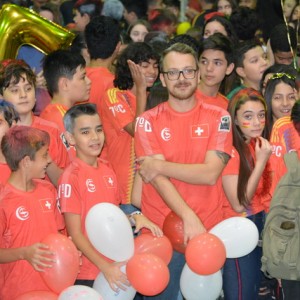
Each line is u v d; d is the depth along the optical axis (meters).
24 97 4.58
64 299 3.91
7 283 4.14
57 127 4.73
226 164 4.32
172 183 4.26
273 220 4.19
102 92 5.70
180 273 4.39
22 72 4.59
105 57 5.94
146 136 4.30
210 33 6.65
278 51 6.21
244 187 4.42
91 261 4.19
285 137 4.48
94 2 8.16
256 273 4.54
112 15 8.29
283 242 4.16
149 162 4.23
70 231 4.27
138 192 4.57
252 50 5.87
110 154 5.34
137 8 9.45
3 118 4.31
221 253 4.07
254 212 4.55
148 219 4.32
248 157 4.45
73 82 5.07
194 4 9.84
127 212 5.20
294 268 4.14
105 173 4.42
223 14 7.82
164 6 9.83
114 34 5.91
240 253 4.27
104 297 4.15
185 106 4.27
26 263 4.12
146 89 5.42
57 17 8.46
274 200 4.20
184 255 4.36
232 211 4.57
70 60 5.06
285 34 6.15
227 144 4.27
